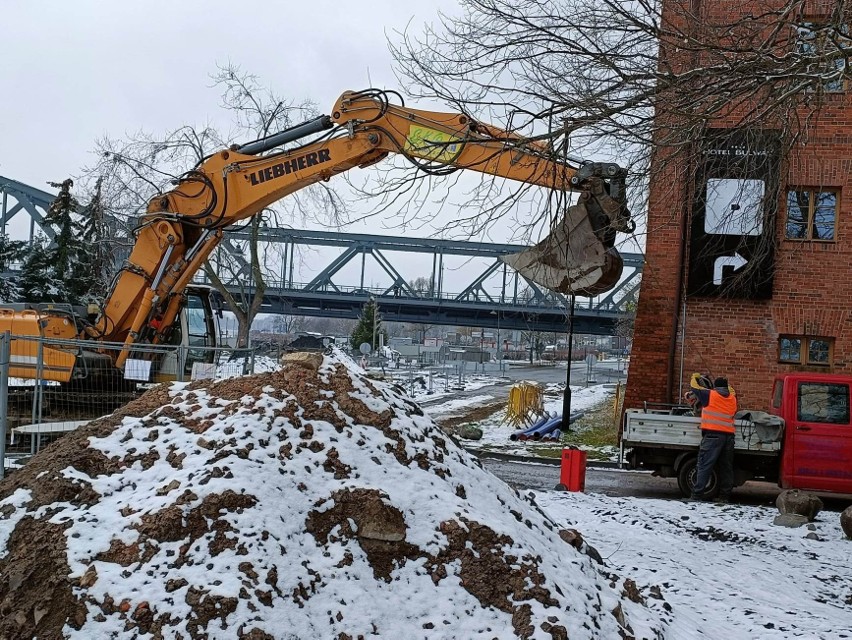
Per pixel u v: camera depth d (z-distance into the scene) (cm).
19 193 5075
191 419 598
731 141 1080
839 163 1755
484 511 596
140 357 1391
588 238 1036
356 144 1327
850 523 1020
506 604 515
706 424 1312
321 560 508
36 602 467
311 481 550
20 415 1240
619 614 558
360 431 607
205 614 450
